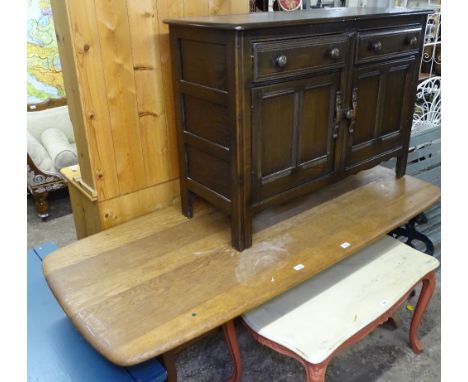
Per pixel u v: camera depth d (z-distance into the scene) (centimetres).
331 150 151
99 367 123
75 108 143
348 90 146
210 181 143
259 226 155
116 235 151
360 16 137
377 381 161
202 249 142
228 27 111
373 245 163
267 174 136
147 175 162
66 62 138
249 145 126
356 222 157
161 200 170
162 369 122
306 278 130
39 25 310
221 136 130
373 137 166
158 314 114
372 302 134
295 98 132
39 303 151
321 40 131
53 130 315
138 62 146
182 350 178
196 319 112
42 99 327
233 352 149
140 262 136
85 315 114
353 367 168
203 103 133
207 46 123
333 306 133
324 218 160
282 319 128
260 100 123
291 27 122
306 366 118
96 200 153
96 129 144
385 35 150
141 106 152
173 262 136
